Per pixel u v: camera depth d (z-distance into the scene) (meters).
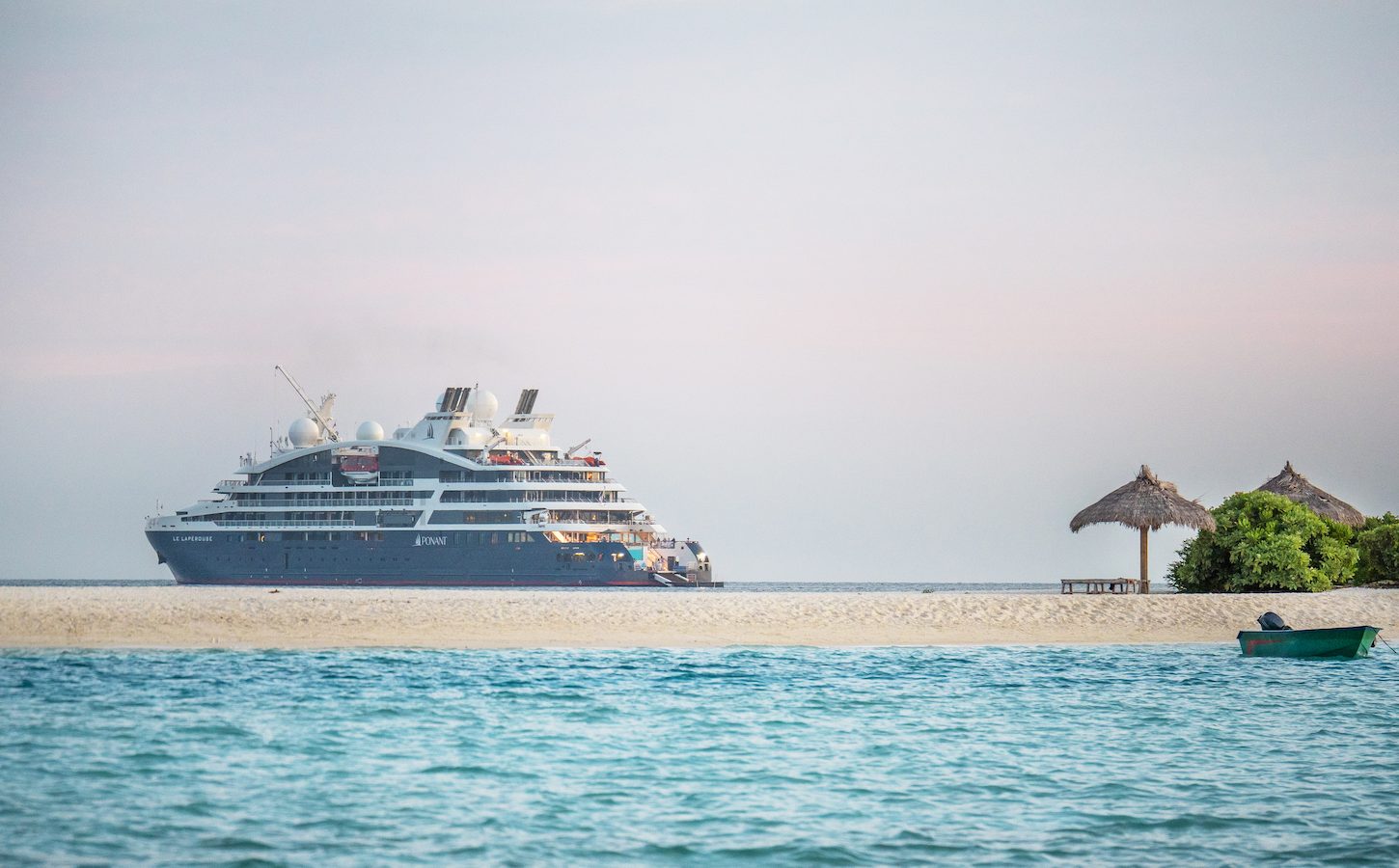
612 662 64.19
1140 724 48.78
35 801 33.84
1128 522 100.62
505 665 62.16
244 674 56.59
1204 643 78.19
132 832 31.33
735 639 73.62
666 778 38.03
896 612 83.19
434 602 81.94
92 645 64.50
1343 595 92.94
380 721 45.75
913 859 30.98
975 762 41.31
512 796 35.59
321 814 33.34
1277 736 46.75
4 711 46.12
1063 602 87.69
